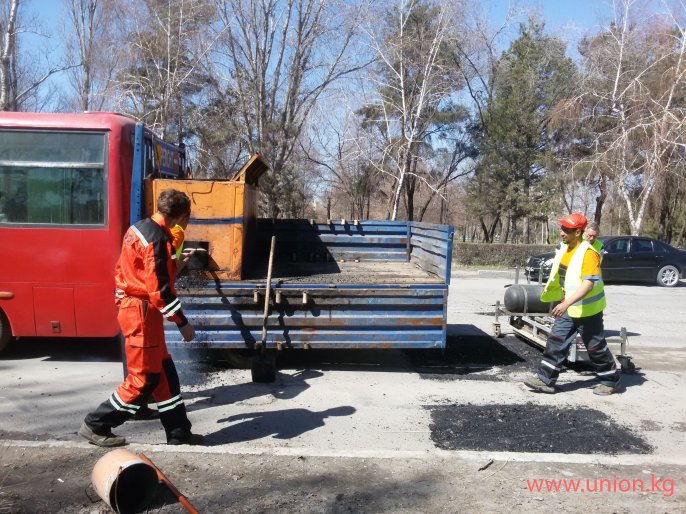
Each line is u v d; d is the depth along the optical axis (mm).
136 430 5043
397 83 26609
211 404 5766
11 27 19781
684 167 22875
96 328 6898
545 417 5551
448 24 25938
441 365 7418
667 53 22719
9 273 6797
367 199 34875
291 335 6426
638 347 8875
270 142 24344
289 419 5391
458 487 4016
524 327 8633
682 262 17406
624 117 23656
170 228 4387
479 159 33625
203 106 26031
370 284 6480
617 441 4992
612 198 25875
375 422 5363
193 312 6387
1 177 6812
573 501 3867
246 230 6988
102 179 6812
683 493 4008
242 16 23297
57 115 6891
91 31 26047
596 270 6129
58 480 3957
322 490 3920
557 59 30109
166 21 24469
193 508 3588
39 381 6438
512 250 22125
